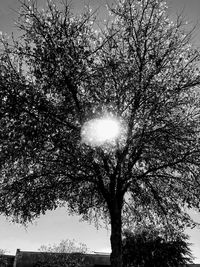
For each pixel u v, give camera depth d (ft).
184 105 47.44
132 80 45.37
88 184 57.31
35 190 49.42
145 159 48.32
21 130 41.37
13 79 42.60
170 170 51.47
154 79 45.93
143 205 58.44
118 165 47.11
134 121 44.06
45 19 47.98
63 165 47.80
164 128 45.06
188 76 48.67
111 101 44.65
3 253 142.82
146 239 109.40
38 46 45.88
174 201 54.29
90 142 42.78
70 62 44.42
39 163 46.57
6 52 45.68
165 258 106.32
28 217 52.70
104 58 47.52
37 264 135.64
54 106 44.39
